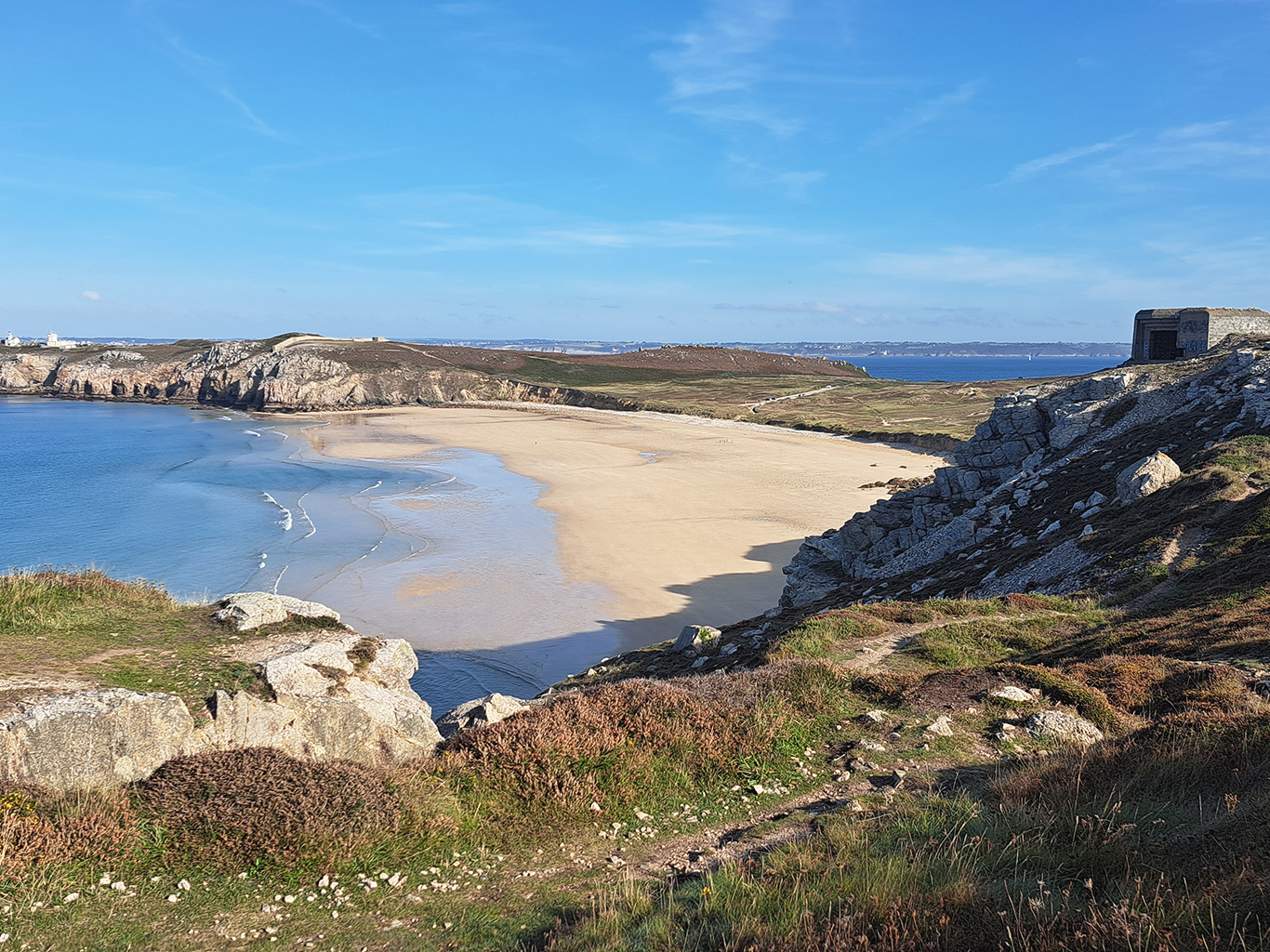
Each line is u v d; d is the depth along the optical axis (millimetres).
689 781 12430
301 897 8930
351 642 14594
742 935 6898
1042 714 14047
